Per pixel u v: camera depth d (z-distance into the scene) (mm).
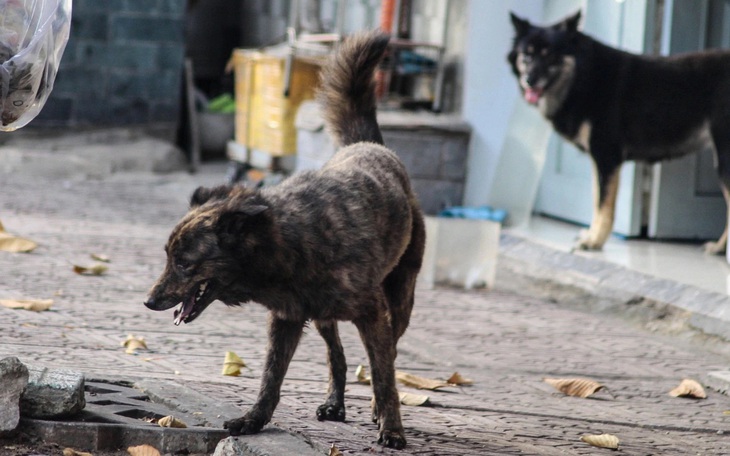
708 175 13203
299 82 16969
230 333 8734
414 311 10422
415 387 7547
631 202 13102
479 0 14422
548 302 11383
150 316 9016
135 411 5906
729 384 7953
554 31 12188
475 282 11961
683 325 9852
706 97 11828
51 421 5453
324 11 19359
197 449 5504
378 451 5723
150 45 21172
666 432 6785
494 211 13594
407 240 6527
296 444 5438
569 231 13531
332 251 5613
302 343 8688
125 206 15641
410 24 16328
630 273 11023
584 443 6312
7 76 5230
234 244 5367
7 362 5332
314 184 5883
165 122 21469
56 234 12750
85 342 7855
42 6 5375
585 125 12234
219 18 24484
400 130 13953
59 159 19109
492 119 13992
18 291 9438
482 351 8930
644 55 12227
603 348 9312
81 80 20891
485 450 5965
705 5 12789
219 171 20516
